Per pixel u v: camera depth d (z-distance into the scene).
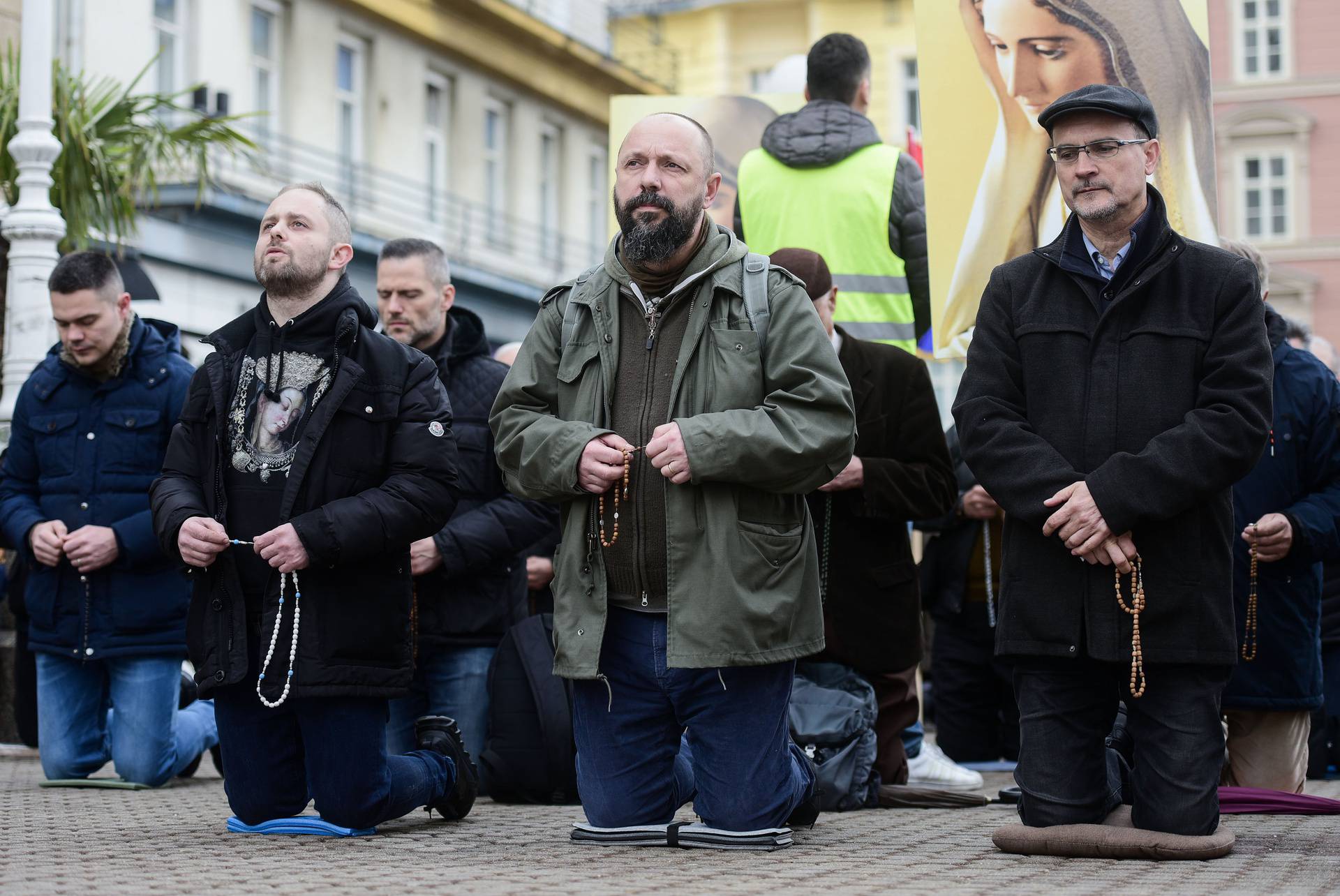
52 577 6.97
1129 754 5.88
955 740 7.95
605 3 33.53
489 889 4.02
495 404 5.16
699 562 4.75
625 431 4.93
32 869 4.44
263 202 21.55
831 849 4.93
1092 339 4.89
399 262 6.89
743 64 40.22
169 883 4.14
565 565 4.94
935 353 6.76
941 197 6.76
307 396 5.21
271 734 5.24
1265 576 6.00
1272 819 5.69
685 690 4.88
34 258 9.37
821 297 6.33
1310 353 6.18
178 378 7.06
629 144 4.94
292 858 4.70
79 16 19.38
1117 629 4.73
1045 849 4.77
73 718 7.12
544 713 6.64
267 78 23.55
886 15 39.06
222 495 5.16
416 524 5.14
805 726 6.17
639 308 5.00
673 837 4.92
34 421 7.05
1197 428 4.68
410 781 5.43
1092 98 4.84
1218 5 38.16
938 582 7.93
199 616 5.17
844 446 4.82
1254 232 38.03
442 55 27.61
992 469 4.87
